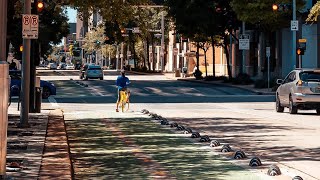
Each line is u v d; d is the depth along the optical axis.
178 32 72.56
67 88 60.91
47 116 27.72
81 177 13.01
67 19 64.00
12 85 42.44
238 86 61.75
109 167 14.38
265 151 16.95
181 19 67.88
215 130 23.17
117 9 26.44
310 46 60.19
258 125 25.06
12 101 41.81
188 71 106.06
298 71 31.12
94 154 16.61
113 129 23.56
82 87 62.75
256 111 33.91
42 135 19.73
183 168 14.10
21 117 22.56
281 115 30.80
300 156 15.89
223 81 70.12
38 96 29.86
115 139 20.17
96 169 14.08
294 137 20.42
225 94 52.53
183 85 67.00
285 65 65.56
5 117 10.57
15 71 43.50
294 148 17.55
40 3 24.92
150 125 25.28
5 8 10.62
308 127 23.98
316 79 30.55
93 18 37.34
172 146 18.27
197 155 16.31
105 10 26.45
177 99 45.97
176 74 92.12
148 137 20.73
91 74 81.19
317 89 30.31
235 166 14.33
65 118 28.91
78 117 29.56
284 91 31.98
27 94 22.62
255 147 17.88
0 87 10.48
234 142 19.22
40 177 11.71
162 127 24.41
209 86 64.69
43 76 97.25
